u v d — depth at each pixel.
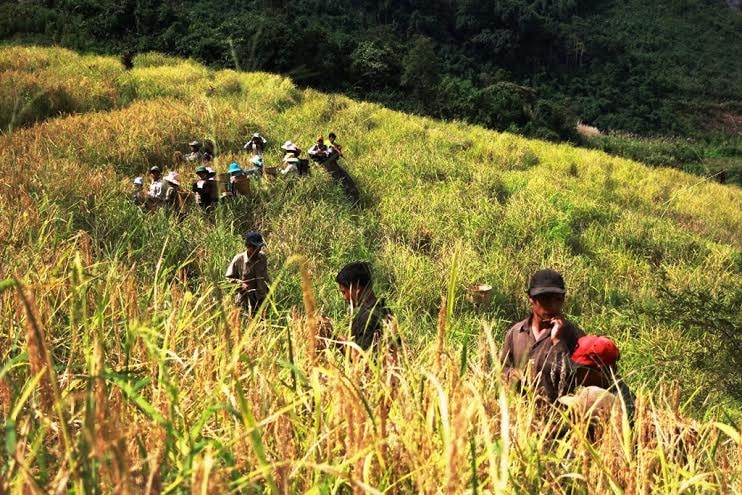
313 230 10.59
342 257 9.61
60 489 1.22
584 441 1.99
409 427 1.78
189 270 7.48
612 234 13.22
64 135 14.10
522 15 118.38
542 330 3.81
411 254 10.52
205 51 36.03
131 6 40.25
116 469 1.18
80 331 2.50
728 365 5.91
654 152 51.09
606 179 20.31
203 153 14.38
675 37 148.25
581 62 121.81
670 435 2.56
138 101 20.97
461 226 12.34
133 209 8.97
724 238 16.31
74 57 29.66
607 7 160.75
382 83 45.59
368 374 2.54
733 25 155.00
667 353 6.95
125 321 2.53
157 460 1.32
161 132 15.58
